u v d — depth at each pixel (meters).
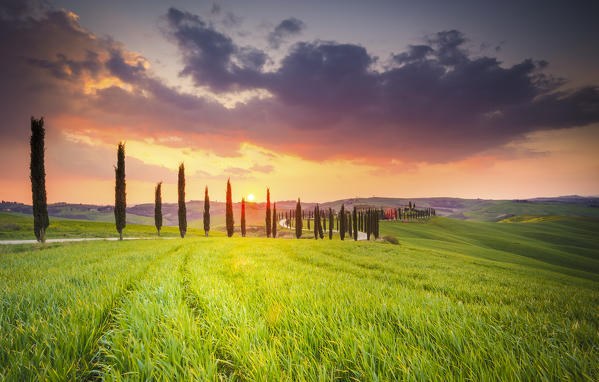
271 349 2.62
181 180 55.16
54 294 4.86
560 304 6.98
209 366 2.31
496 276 15.10
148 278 7.32
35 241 32.03
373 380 2.09
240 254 17.45
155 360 2.38
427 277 12.42
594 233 131.38
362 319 3.64
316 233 82.50
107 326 3.57
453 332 2.92
